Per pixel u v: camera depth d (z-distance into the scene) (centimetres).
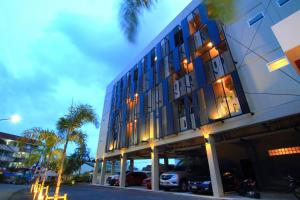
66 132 1090
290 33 375
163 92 1833
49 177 2811
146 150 2011
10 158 4806
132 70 2592
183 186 1465
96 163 2925
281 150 1349
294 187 1012
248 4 1252
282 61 603
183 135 1504
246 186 1152
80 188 2020
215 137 1482
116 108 2762
